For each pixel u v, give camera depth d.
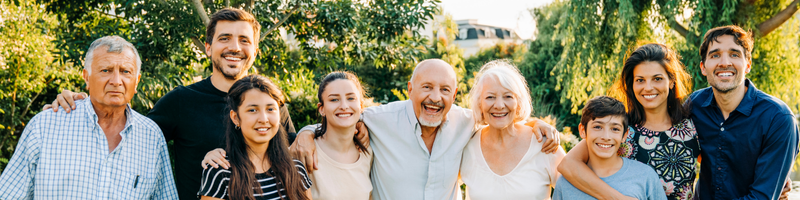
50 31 9.12
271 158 2.29
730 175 2.60
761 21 9.31
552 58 16.36
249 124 2.18
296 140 2.52
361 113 2.71
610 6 9.76
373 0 7.80
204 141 2.58
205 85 2.72
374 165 2.69
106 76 2.20
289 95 7.49
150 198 2.46
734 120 2.56
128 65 2.26
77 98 2.35
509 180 2.59
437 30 15.89
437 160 2.62
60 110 2.24
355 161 2.55
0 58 8.06
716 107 2.59
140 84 5.97
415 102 2.55
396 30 7.57
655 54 2.49
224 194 2.11
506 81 2.51
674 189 2.56
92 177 2.18
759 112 2.51
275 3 7.17
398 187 2.62
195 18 6.29
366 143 2.62
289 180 2.25
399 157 2.62
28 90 8.91
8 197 2.10
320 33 7.84
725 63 2.49
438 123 2.55
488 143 2.68
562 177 2.58
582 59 10.36
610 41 10.00
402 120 2.65
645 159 2.57
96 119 2.23
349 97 2.42
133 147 2.33
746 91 2.59
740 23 9.11
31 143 2.13
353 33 7.80
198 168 2.57
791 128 2.46
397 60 8.49
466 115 2.76
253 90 2.20
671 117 2.59
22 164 2.14
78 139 2.19
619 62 9.73
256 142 2.23
